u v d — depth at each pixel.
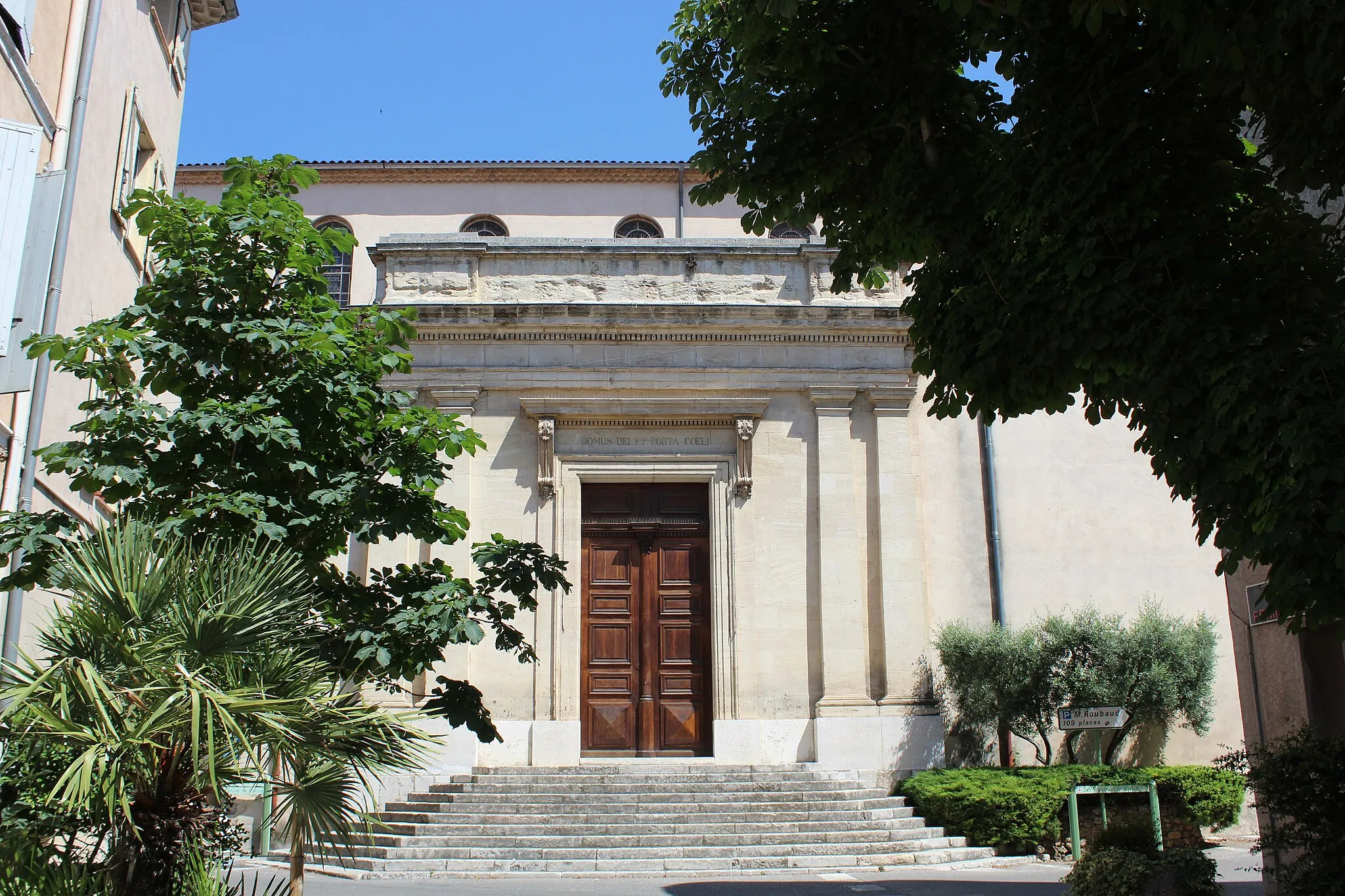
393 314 8.75
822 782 17.19
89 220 12.99
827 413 19.56
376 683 8.11
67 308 12.27
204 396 8.12
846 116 9.36
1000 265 8.19
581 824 15.56
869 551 19.20
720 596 18.98
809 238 21.83
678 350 19.66
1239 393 6.51
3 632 10.70
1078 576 19.45
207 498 7.26
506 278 19.92
